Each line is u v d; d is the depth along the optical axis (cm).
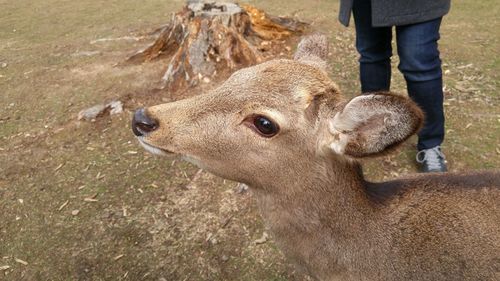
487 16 151
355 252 45
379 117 36
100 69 127
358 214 45
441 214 44
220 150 44
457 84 105
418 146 77
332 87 44
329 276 48
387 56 77
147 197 78
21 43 157
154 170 84
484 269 43
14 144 96
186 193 78
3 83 124
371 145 38
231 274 64
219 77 112
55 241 71
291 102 42
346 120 38
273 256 65
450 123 90
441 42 129
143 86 114
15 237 72
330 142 41
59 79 123
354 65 119
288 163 43
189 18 119
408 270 45
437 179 47
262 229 70
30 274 66
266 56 125
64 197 79
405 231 45
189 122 44
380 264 45
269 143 43
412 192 46
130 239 70
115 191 80
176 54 113
